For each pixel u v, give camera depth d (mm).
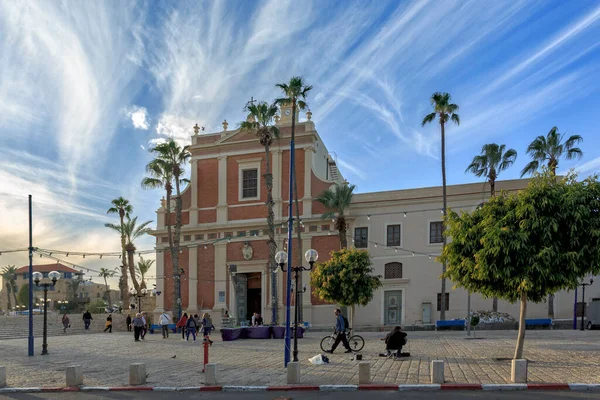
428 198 36812
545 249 12695
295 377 12656
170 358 19250
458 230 14633
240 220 41312
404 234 37031
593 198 12836
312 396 11406
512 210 13625
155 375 14797
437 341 22859
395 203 37500
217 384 12891
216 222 42031
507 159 35219
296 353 16219
